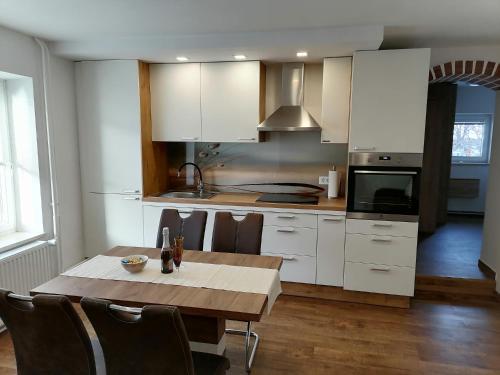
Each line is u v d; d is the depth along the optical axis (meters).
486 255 4.22
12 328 1.78
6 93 3.58
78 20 3.03
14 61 3.33
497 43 3.74
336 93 3.73
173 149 4.67
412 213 3.48
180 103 4.14
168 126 4.22
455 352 2.89
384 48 3.93
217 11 2.79
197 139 4.16
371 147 3.51
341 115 3.75
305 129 3.78
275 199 4.01
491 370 2.67
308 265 3.78
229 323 3.31
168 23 3.11
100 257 2.69
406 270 3.56
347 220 3.62
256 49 3.44
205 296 2.05
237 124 4.04
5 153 3.58
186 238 3.11
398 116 3.43
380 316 3.45
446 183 6.32
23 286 3.27
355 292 3.72
